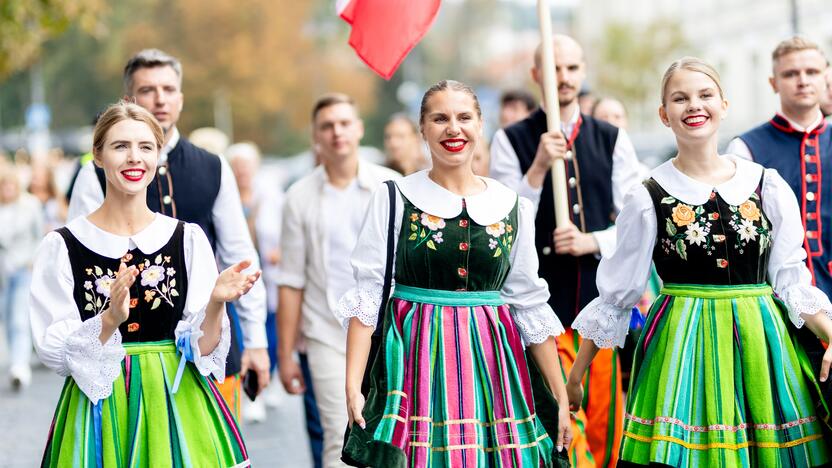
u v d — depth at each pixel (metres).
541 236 6.84
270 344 10.73
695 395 4.97
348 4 6.46
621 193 6.98
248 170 11.04
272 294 10.69
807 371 5.02
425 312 4.86
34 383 12.53
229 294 4.70
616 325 5.30
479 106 4.96
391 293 5.05
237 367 6.08
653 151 17.88
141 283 4.84
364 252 4.94
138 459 4.70
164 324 4.87
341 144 7.17
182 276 4.93
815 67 6.35
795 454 4.93
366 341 4.90
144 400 4.76
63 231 4.86
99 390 4.64
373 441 4.71
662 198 5.09
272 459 8.54
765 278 5.12
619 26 40.06
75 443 4.66
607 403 6.56
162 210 6.10
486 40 105.06
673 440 4.95
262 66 62.88
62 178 21.95
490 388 4.84
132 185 4.85
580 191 6.91
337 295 7.16
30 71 55.62
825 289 6.27
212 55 62.12
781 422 4.94
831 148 6.42
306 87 70.81
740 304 4.99
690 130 5.03
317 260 7.20
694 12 41.78
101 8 19.73
